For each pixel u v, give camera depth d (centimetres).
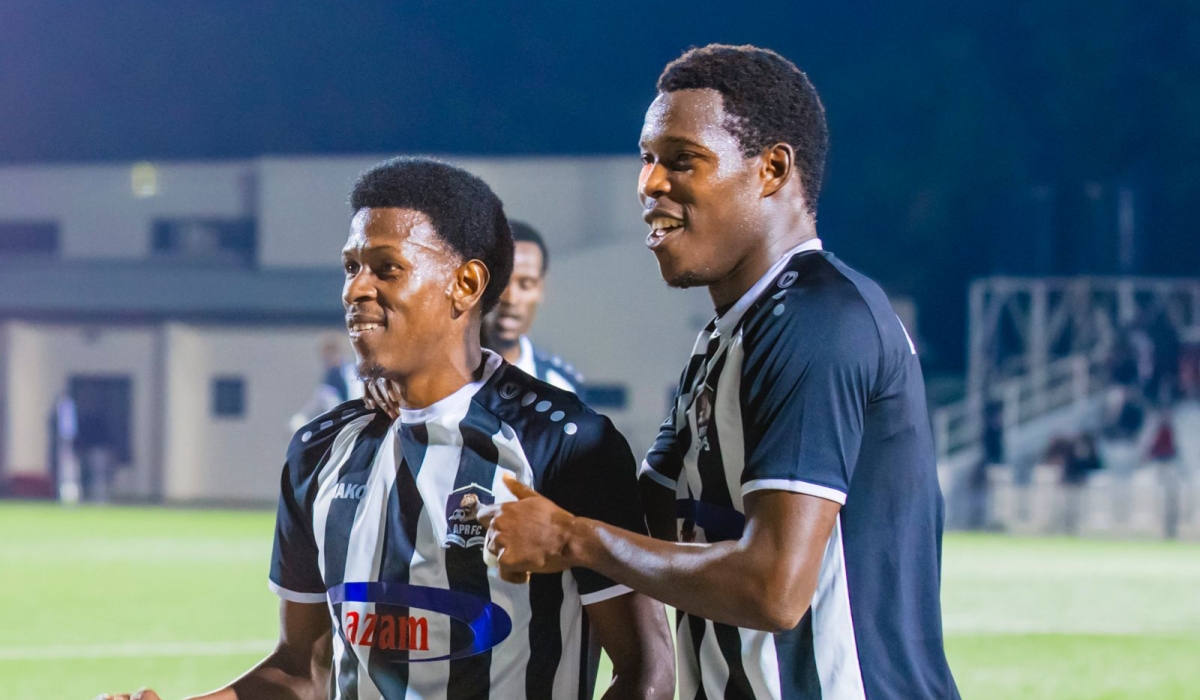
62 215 5238
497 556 374
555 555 372
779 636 393
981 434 3797
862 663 390
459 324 407
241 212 5116
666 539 436
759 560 371
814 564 375
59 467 4375
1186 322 4578
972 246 5747
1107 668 1241
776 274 403
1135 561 2323
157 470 4794
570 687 403
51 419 4422
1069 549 2591
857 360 381
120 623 1527
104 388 4872
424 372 404
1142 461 3616
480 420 401
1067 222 5516
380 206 398
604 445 398
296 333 4769
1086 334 4250
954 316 5762
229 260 5084
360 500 408
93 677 1168
